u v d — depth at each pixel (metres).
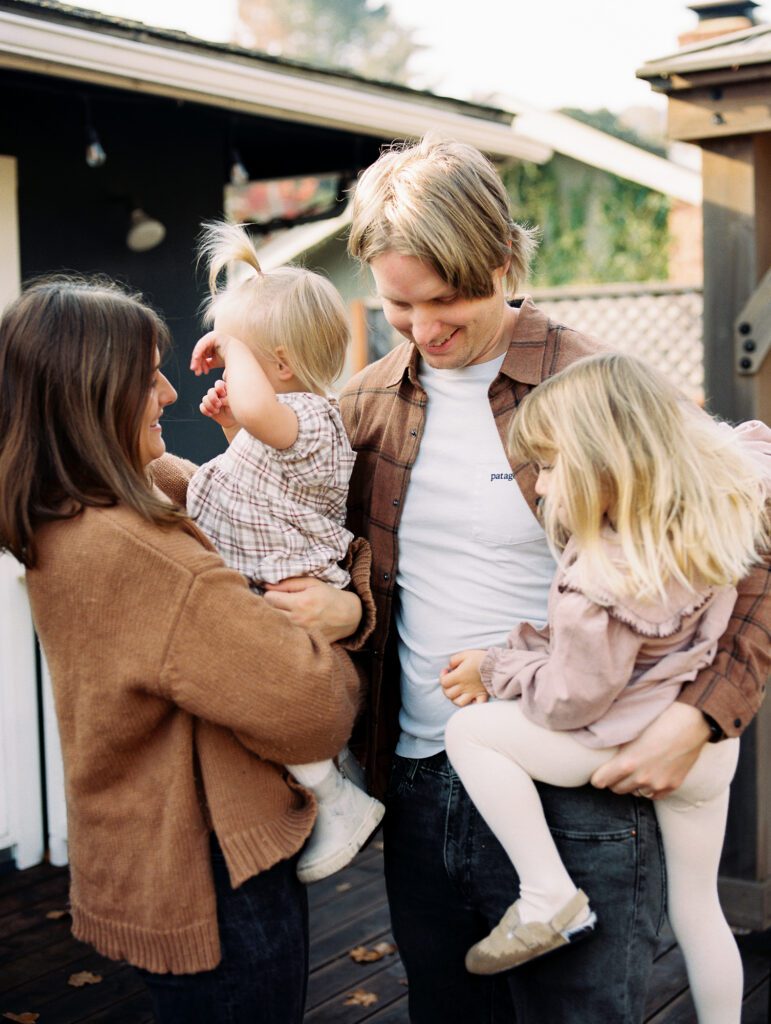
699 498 1.58
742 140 3.17
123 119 4.22
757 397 3.20
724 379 3.25
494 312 1.79
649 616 1.59
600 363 1.66
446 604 1.86
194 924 1.58
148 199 4.32
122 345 1.59
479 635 1.83
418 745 1.90
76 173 4.08
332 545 1.87
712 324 3.25
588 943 1.68
